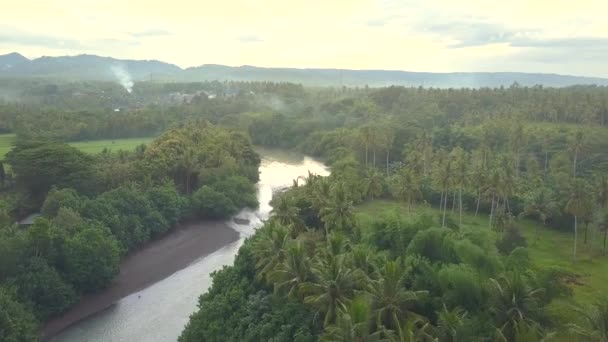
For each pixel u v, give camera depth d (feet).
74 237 248.52
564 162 470.39
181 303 248.11
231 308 200.34
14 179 368.68
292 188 366.22
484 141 528.22
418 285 180.65
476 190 383.86
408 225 219.82
